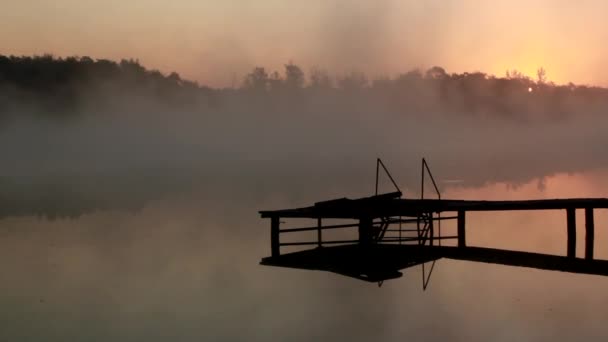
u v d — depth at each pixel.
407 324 12.98
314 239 23.81
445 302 14.57
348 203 18.09
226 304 14.96
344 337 12.33
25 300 15.61
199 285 16.98
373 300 14.98
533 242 21.61
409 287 16.06
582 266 17.20
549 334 12.18
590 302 14.16
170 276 18.19
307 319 13.62
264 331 12.92
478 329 12.64
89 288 16.75
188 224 29.41
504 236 22.95
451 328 12.71
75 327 13.32
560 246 20.77
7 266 19.84
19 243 24.47
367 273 15.52
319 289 16.34
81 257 21.27
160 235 26.08
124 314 14.26
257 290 16.30
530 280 16.19
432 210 18.17
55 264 20.16
